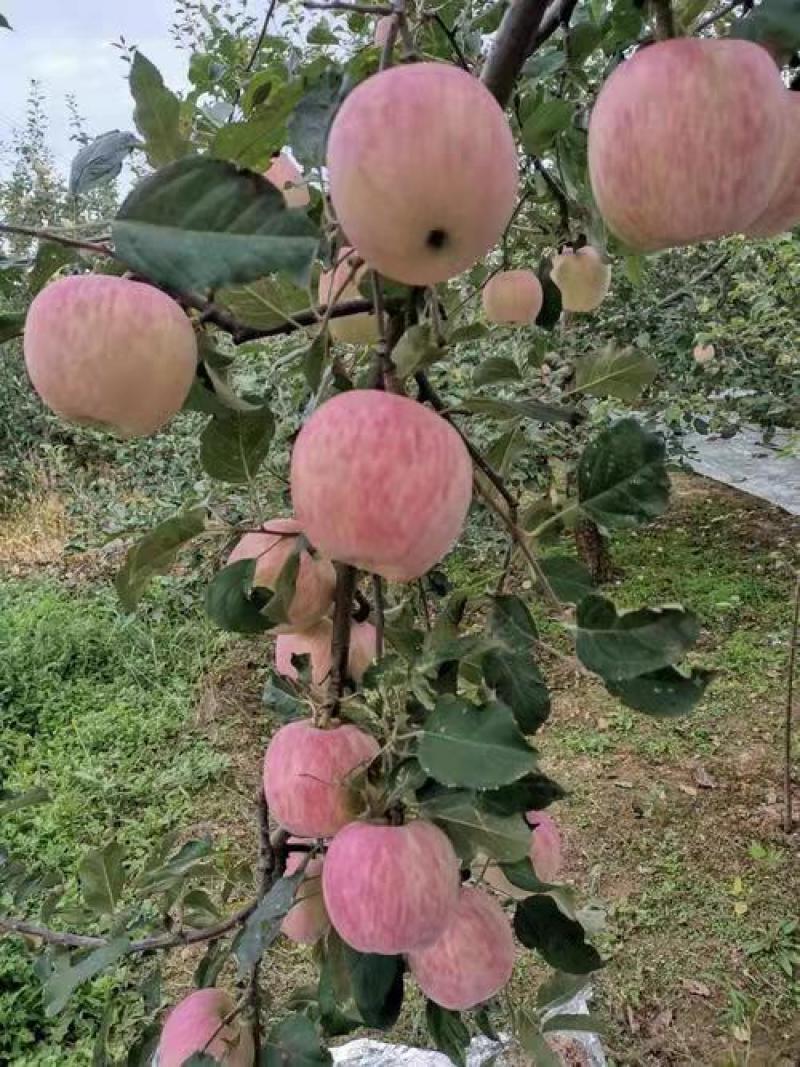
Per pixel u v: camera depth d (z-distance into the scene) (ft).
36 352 2.50
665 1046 9.05
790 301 13.73
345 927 2.74
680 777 13.30
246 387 8.42
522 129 3.71
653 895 11.02
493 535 13.84
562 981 4.03
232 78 4.70
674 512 24.54
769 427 16.56
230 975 9.45
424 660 2.78
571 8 3.38
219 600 3.00
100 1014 9.44
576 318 10.71
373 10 2.50
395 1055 7.38
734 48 2.23
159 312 2.51
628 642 2.49
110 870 4.12
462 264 2.29
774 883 11.09
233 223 1.97
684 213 2.25
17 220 19.06
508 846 2.82
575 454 12.07
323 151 2.54
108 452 24.61
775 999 9.53
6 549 22.11
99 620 17.75
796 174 2.54
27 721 15.34
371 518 2.32
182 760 14.07
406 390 3.06
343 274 3.08
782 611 18.21
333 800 2.95
